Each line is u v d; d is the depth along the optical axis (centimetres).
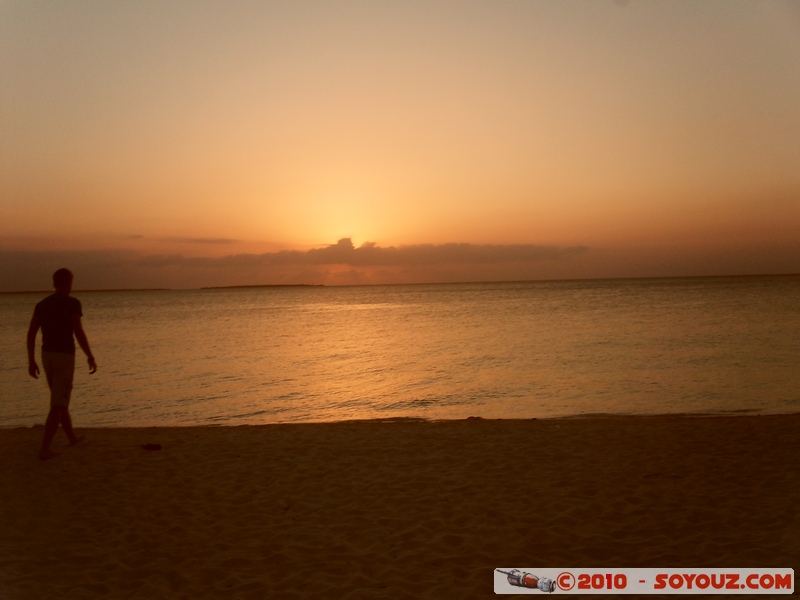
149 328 5300
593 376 2038
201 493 650
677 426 924
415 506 607
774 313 5000
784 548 488
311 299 16262
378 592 435
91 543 524
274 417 1507
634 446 809
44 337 753
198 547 517
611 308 6619
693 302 7300
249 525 564
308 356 2956
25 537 534
